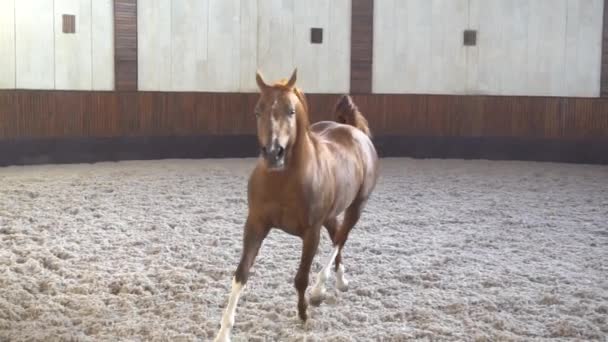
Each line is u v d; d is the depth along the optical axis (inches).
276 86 135.6
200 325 156.3
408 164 479.8
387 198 336.5
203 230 257.6
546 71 517.7
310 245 147.2
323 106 515.2
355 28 513.7
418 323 162.2
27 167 429.4
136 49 473.4
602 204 330.6
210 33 492.7
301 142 141.0
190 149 492.7
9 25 433.1
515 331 157.6
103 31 463.2
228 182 377.7
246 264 143.2
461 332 155.3
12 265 201.3
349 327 158.9
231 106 499.5
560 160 514.0
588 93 513.7
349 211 182.1
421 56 520.1
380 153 519.5
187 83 490.6
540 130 514.6
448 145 521.3
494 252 235.5
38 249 221.8
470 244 245.8
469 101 518.0
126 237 243.4
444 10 518.0
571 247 243.3
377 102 517.0
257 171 144.0
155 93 479.5
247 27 500.7
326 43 513.7
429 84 522.9
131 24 470.6
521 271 208.7
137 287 182.1
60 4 447.8
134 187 353.4
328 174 150.7
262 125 132.6
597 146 506.9
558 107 511.2
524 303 177.6
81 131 458.0
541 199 343.0
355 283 193.0
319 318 161.9
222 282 190.2
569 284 196.9
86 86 461.1
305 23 510.0
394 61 519.2
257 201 144.2
